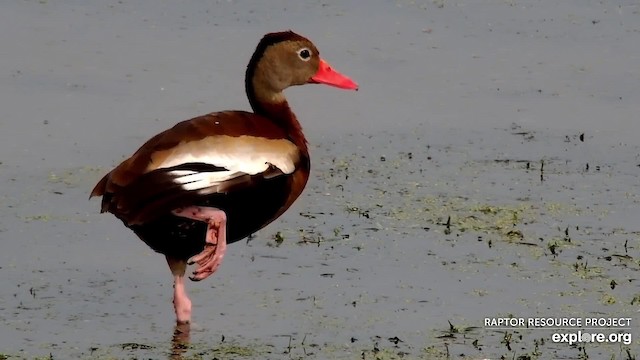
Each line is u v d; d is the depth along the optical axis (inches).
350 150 738.2
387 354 481.4
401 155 730.2
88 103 805.2
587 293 543.5
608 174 700.7
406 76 879.7
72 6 1015.6
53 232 599.8
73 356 474.6
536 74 891.4
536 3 1069.1
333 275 557.0
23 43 922.7
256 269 561.9
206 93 831.1
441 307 527.5
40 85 834.2
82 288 538.9
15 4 1013.8
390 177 690.2
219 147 502.0
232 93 832.3
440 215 631.8
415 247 589.9
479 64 910.4
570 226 621.0
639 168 711.7
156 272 559.5
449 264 570.9
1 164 696.4
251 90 559.8
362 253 581.0
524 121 796.0
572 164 716.7
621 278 559.8
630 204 654.5
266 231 604.7
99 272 556.1
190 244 507.5
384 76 878.4
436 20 1011.3
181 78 858.1
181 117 787.4
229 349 484.7
